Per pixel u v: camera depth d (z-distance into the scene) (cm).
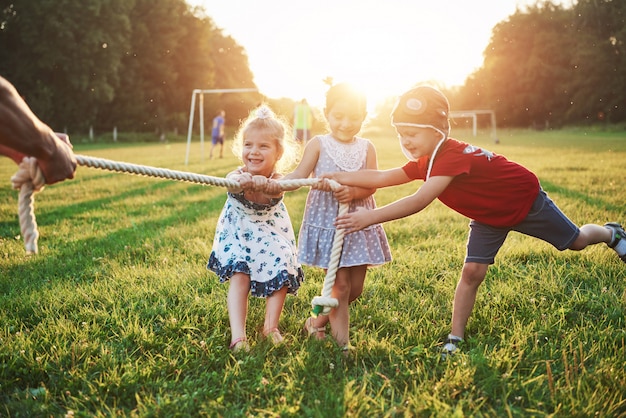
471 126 6494
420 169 333
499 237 336
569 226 344
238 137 369
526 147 2278
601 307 367
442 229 607
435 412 241
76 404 259
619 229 371
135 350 309
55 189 1045
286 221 359
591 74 5272
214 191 1012
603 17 5262
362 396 253
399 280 427
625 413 243
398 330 338
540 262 457
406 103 313
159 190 1021
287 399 254
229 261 335
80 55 4312
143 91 5169
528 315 355
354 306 380
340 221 308
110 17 4447
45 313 369
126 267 473
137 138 4703
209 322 348
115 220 713
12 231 639
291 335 334
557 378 278
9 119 217
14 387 282
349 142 351
